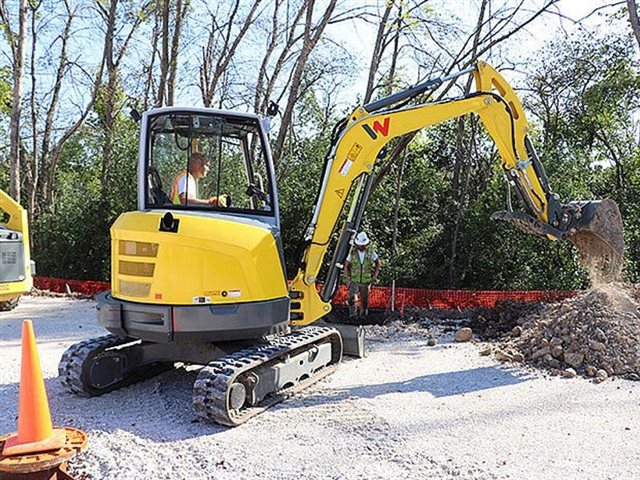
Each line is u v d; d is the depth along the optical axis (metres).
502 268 13.68
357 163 6.67
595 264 7.52
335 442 4.99
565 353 7.31
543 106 18.73
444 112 6.90
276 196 6.33
